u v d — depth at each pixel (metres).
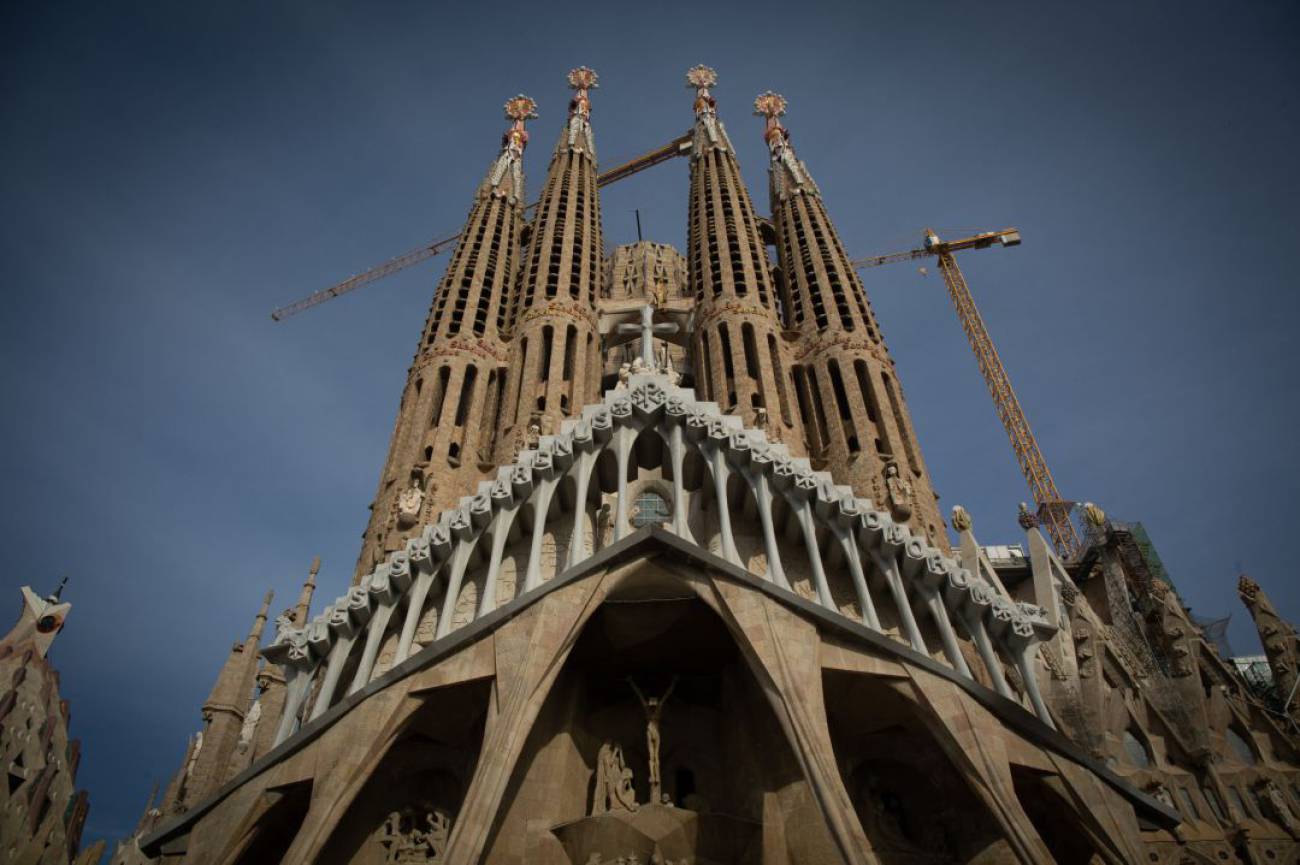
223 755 37.31
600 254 58.47
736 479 32.81
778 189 62.81
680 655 31.41
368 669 28.67
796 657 25.89
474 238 56.81
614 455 33.12
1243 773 34.16
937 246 100.31
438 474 40.16
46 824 37.31
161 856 25.47
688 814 27.58
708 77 75.75
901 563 30.86
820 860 26.53
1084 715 34.66
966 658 31.73
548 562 33.25
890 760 29.44
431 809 28.59
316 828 24.12
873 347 47.44
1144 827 25.98
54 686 39.81
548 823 28.00
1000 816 23.83
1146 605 50.84
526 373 46.44
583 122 71.81
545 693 25.69
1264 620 41.09
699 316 52.16
